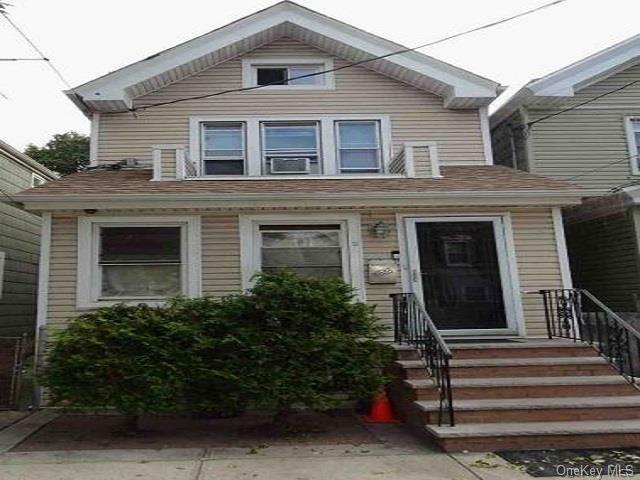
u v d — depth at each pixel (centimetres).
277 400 555
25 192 732
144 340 564
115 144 929
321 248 802
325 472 448
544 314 798
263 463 476
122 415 677
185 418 674
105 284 762
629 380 605
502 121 1182
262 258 791
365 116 976
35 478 433
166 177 824
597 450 508
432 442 535
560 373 634
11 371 710
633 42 1090
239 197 740
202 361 566
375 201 768
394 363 657
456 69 956
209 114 954
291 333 575
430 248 813
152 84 941
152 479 431
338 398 620
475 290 806
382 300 788
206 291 768
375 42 963
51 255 749
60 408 592
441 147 974
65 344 562
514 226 820
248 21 954
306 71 1003
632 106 1112
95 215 762
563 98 1077
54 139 2619
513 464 465
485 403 565
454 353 659
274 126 966
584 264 1026
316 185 809
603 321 775
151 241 778
